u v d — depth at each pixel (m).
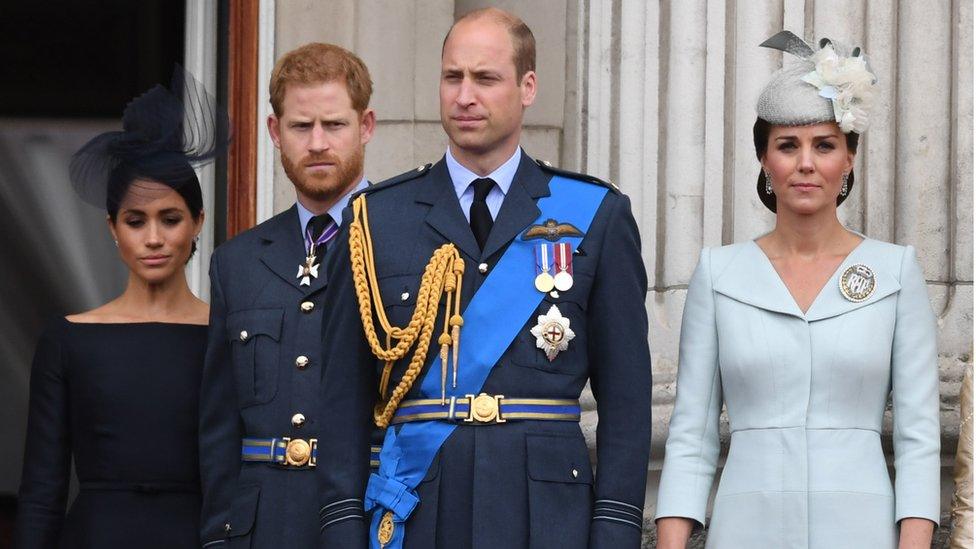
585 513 13.53
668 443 14.64
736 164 18.12
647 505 18.06
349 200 14.50
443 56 14.20
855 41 17.80
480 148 13.98
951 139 17.66
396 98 21.27
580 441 13.74
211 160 17.27
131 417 16.12
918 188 17.61
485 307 13.69
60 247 22.91
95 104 22.80
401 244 14.01
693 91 18.38
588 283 13.81
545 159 21.23
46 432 16.28
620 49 19.00
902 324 14.23
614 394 13.76
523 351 13.62
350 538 13.59
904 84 17.73
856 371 14.08
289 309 15.88
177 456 16.16
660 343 18.20
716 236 18.22
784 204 14.60
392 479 13.59
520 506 13.34
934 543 17.12
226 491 15.73
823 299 14.30
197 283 21.22
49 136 22.94
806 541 13.88
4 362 22.92
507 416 13.50
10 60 23.00
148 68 22.39
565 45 21.27
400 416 13.84
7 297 22.97
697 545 17.52
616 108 19.02
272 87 16.39
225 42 21.47
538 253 13.80
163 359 16.33
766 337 14.30
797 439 14.05
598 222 13.95
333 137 16.09
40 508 16.16
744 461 14.23
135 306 16.78
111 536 15.90
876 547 13.79
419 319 13.69
